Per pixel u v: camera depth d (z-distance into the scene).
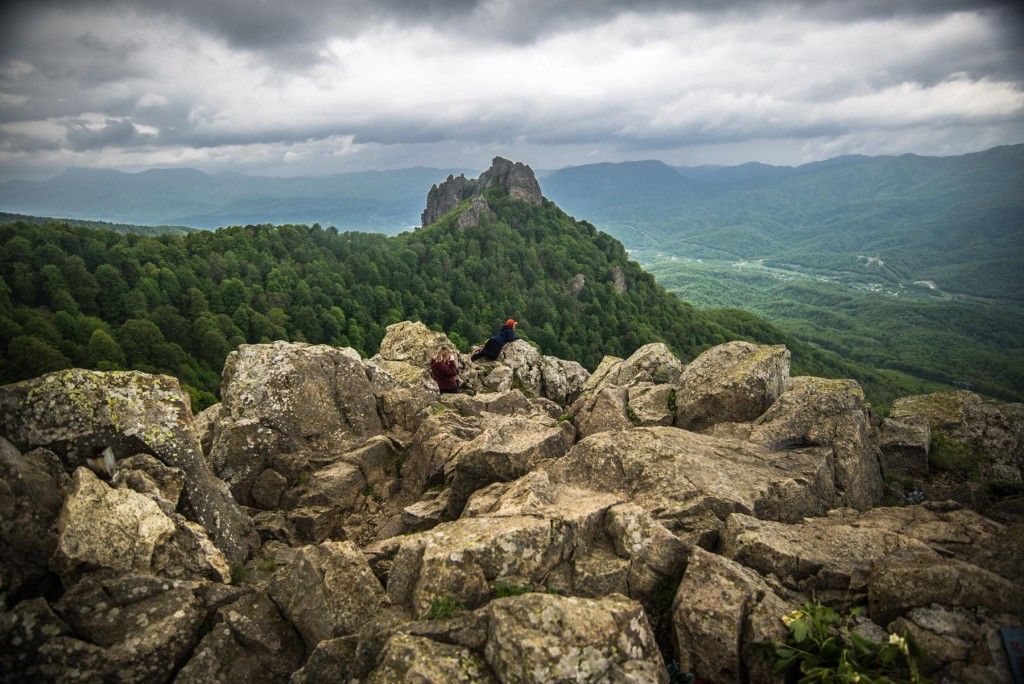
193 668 8.36
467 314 190.12
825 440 14.05
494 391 24.78
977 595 7.68
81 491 9.53
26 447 10.71
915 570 8.05
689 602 8.21
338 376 17.14
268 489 14.20
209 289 156.88
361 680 7.86
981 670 6.80
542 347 174.88
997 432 16.78
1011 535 9.71
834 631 7.70
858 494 13.38
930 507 11.93
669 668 7.98
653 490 11.66
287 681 8.66
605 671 7.15
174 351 122.31
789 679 7.51
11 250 139.88
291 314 159.88
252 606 9.28
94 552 9.09
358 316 169.75
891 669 7.06
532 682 7.00
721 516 10.92
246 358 17.02
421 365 25.89
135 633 8.36
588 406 18.41
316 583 9.24
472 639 7.87
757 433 14.41
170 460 11.48
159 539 9.92
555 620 7.64
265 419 15.20
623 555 9.48
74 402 11.23
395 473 15.48
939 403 18.08
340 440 15.96
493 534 9.13
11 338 113.06
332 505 13.80
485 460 12.66
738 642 7.78
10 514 8.87
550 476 12.63
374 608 9.05
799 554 9.12
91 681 7.81
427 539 9.51
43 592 8.84
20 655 7.77
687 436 13.77
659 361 22.77
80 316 126.56
